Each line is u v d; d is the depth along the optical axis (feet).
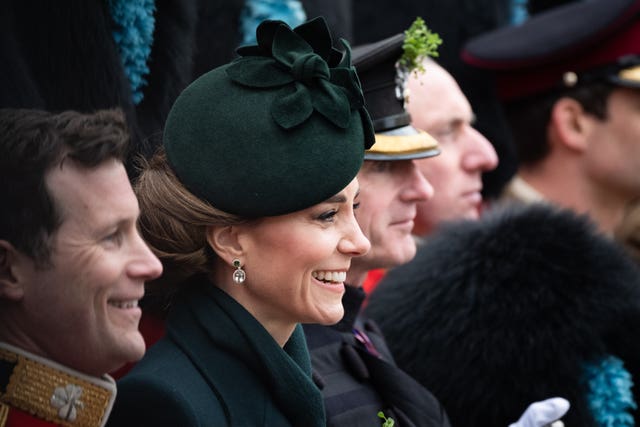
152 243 18.31
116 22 19.65
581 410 24.76
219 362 18.22
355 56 23.80
